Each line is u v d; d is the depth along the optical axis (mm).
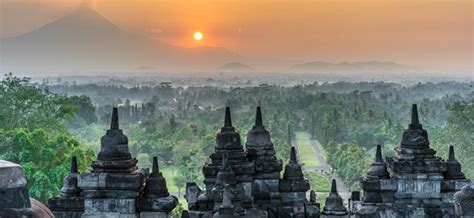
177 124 193875
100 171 21500
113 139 21750
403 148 24641
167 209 21312
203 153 139250
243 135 137500
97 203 21234
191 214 23531
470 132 78625
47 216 6836
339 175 138000
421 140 24469
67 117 74812
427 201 23922
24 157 49250
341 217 26141
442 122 178375
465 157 76875
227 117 24969
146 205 21312
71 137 54688
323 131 187625
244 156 24625
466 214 13148
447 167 24328
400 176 24125
